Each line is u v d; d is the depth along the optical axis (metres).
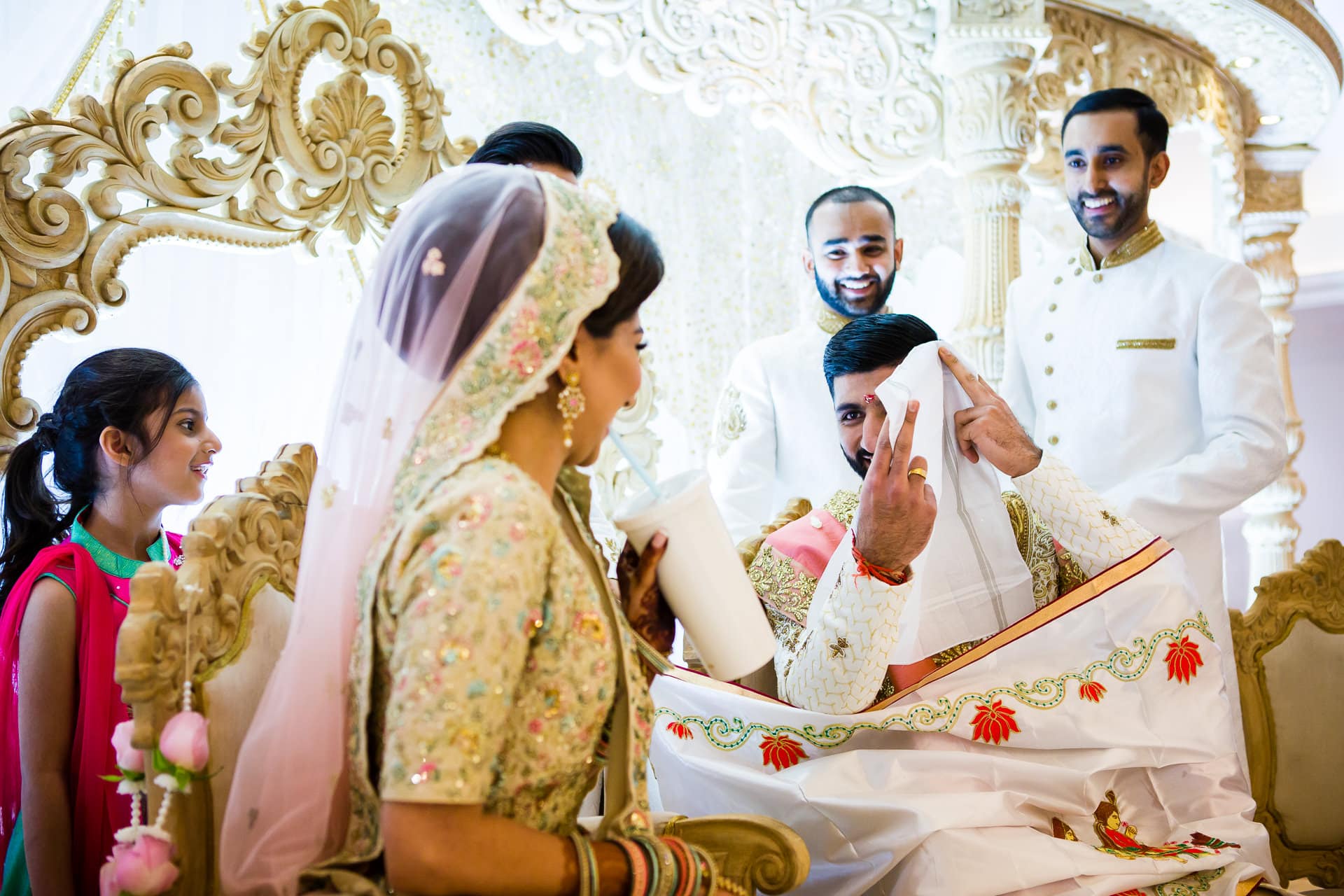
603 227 1.25
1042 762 1.82
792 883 1.43
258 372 3.42
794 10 3.96
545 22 3.63
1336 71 4.90
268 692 1.27
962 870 1.60
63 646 1.88
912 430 1.74
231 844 1.25
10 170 2.30
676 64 3.82
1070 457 3.05
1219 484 2.73
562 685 1.18
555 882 1.14
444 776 1.03
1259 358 2.83
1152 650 1.89
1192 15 4.43
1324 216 7.55
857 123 4.07
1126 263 3.05
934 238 4.65
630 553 1.52
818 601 1.92
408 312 1.22
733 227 4.20
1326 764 2.51
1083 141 3.00
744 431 3.26
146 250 3.22
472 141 3.13
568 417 1.26
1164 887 1.68
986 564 2.00
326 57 2.86
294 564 1.57
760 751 1.85
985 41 3.88
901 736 1.82
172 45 2.56
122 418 2.04
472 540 1.10
